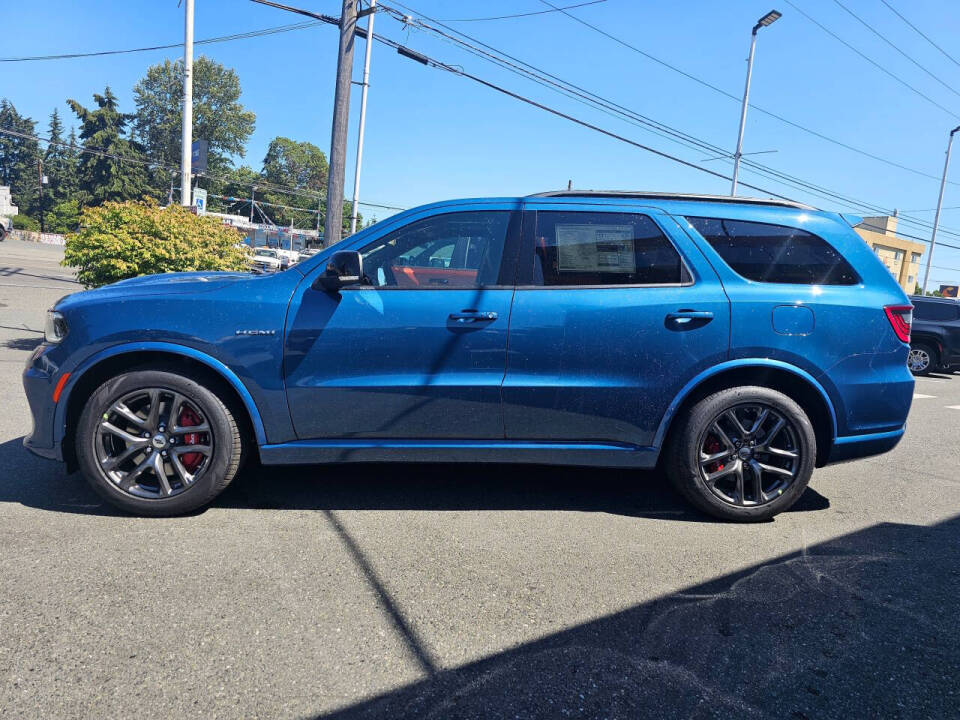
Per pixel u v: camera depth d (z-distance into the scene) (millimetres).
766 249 3809
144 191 84250
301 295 3566
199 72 86750
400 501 3979
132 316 3445
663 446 3854
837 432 3822
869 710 2139
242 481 4242
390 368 3568
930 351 14328
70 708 2016
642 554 3324
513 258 3695
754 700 2170
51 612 2549
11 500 3703
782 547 3484
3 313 12422
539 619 2656
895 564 3307
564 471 4715
